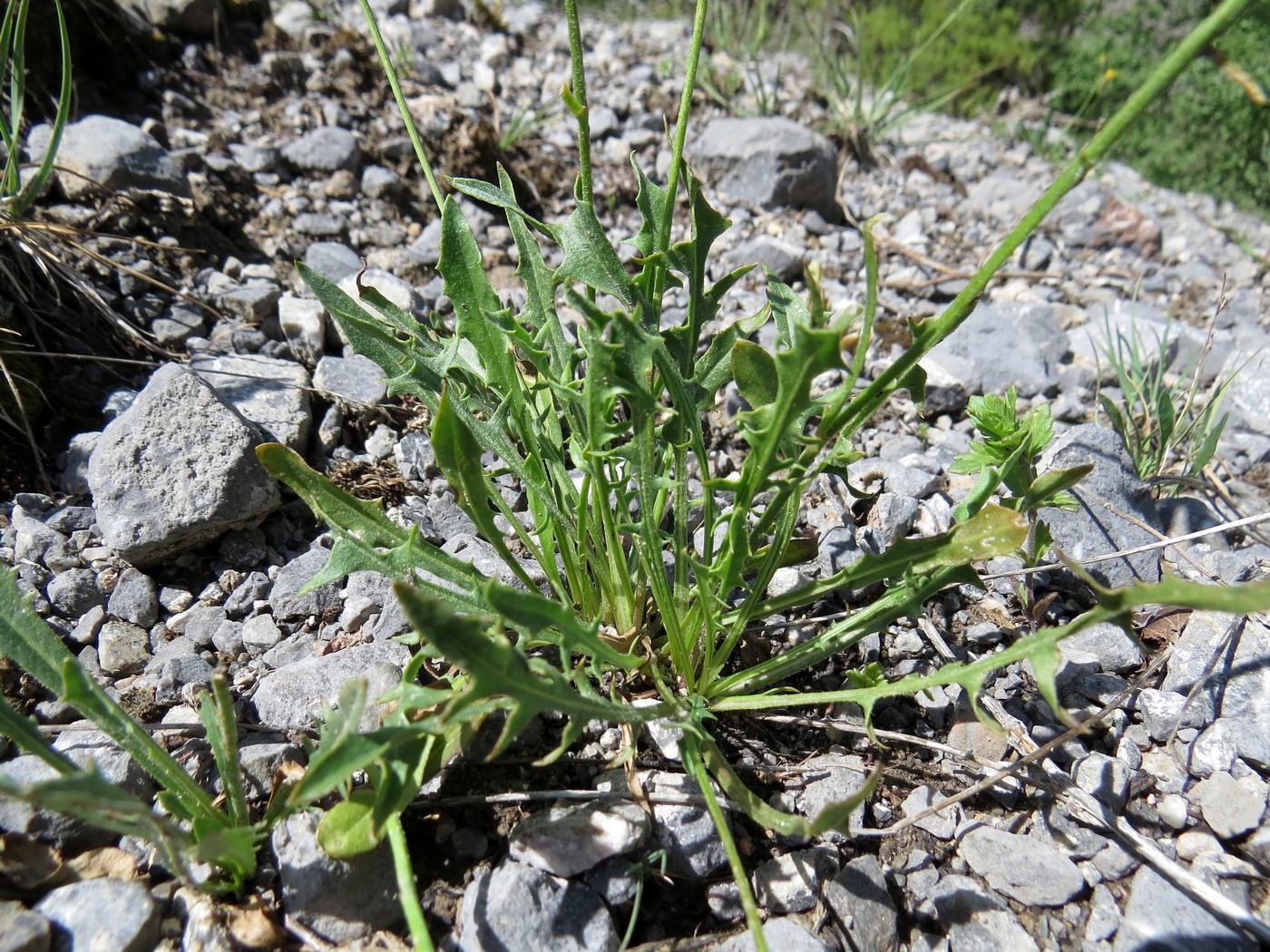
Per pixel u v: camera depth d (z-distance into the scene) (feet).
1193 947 0.58
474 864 0.62
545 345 0.73
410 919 0.51
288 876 0.57
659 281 0.64
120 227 1.04
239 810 0.58
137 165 1.07
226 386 0.93
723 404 1.06
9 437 0.85
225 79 1.36
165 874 0.58
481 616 0.66
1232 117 1.87
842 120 1.74
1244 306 1.41
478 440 0.69
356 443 0.97
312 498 0.64
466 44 1.76
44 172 0.91
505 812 0.64
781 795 0.67
